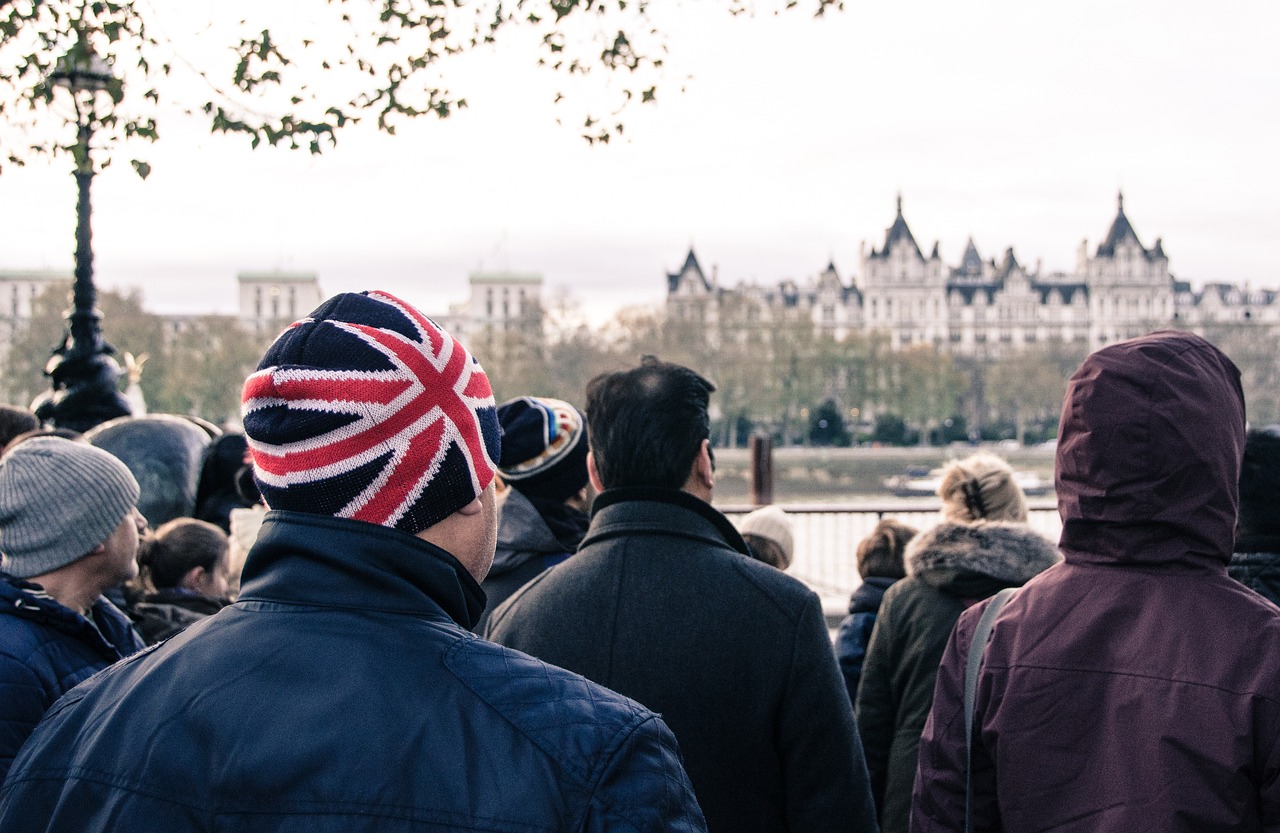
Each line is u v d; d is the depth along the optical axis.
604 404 2.29
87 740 1.15
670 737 1.14
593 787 1.05
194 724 1.09
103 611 2.60
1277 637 1.71
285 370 1.17
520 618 2.21
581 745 1.07
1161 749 1.68
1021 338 148.12
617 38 5.93
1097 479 1.86
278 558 1.19
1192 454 1.81
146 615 3.19
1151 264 148.75
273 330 106.56
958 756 1.96
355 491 1.16
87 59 5.20
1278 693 1.65
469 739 1.06
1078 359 118.25
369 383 1.15
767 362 111.00
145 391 99.12
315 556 1.15
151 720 1.12
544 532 2.96
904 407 111.19
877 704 3.13
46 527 2.37
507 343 103.56
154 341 100.75
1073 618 1.85
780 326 112.25
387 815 1.02
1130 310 148.25
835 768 2.07
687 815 1.09
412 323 1.23
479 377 1.28
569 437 3.05
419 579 1.17
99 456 2.48
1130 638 1.79
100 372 7.02
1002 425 122.94
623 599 2.12
